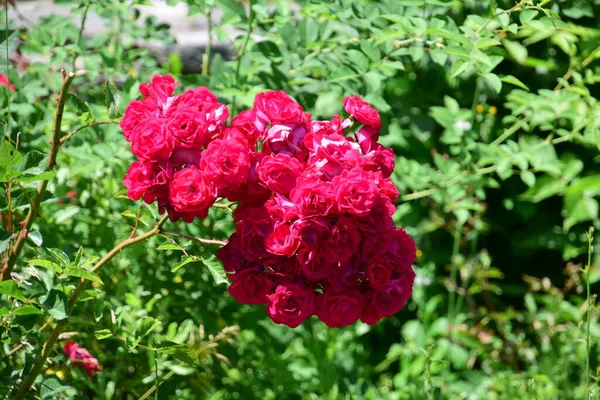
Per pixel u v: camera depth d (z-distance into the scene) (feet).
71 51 4.65
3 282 3.20
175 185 3.14
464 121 4.97
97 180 4.47
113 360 4.33
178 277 4.44
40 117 4.38
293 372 4.90
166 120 3.22
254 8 4.47
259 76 4.54
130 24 4.84
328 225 3.14
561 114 4.77
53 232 4.23
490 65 3.87
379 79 4.28
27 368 3.59
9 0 4.59
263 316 4.55
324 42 4.54
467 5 4.94
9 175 3.28
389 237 3.19
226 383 4.62
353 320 3.21
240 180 3.18
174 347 3.47
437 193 4.83
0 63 4.00
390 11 4.51
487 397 5.02
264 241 3.18
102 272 4.28
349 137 3.49
